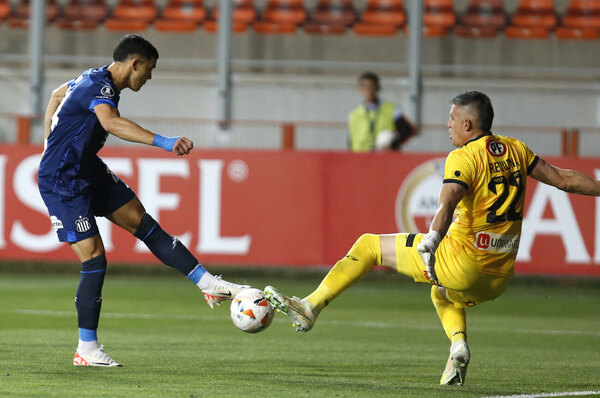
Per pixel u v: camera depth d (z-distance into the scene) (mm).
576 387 19266
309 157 47031
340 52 61562
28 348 24047
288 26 62000
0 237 47219
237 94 57062
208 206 47125
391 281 52344
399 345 27531
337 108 57438
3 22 62156
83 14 63156
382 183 46750
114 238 47062
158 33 61750
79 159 19844
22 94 57750
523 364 23578
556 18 63438
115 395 16422
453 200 17578
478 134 18672
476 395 17531
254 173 47156
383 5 64125
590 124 57250
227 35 55000
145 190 47125
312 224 47031
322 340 28406
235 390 17406
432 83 56844
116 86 20031
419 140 50406
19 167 47125
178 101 57562
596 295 47125
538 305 42156
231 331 30312
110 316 34094
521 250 46031
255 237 47062
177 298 41438
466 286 18438
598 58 61125
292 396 16812
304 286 47438
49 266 55406
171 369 20531
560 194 45875
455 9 63469
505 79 58188
